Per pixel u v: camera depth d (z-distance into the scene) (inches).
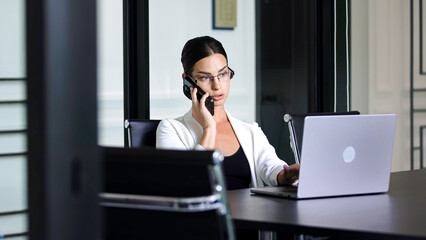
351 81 173.2
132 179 64.9
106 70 146.6
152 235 65.6
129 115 141.8
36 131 44.6
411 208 79.5
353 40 173.2
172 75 157.6
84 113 45.5
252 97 173.0
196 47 113.7
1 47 137.4
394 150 183.2
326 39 169.5
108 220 67.5
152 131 112.3
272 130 175.9
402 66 183.0
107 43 146.6
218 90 113.0
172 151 62.2
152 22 154.1
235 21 169.6
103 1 145.9
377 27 177.6
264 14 173.5
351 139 87.7
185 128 110.6
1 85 137.2
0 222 135.6
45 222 44.9
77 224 45.9
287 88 175.2
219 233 61.5
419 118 187.2
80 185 45.8
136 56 141.9
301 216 74.4
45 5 43.6
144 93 141.3
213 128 107.3
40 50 43.9
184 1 160.1
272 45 174.6
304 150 84.7
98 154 46.4
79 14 44.9
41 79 43.9
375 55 177.8
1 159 136.8
